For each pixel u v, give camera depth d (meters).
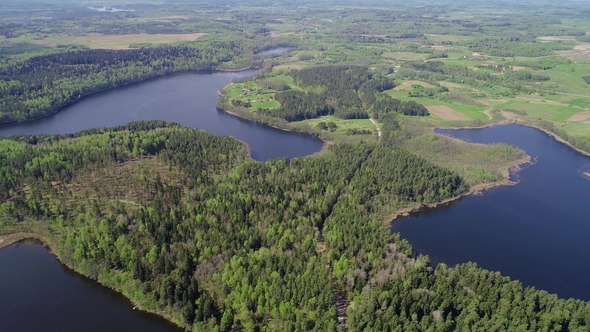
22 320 166.25
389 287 166.38
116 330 162.38
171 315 166.25
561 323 149.00
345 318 162.00
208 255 184.12
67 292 179.62
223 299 167.25
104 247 188.75
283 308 156.38
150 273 178.50
